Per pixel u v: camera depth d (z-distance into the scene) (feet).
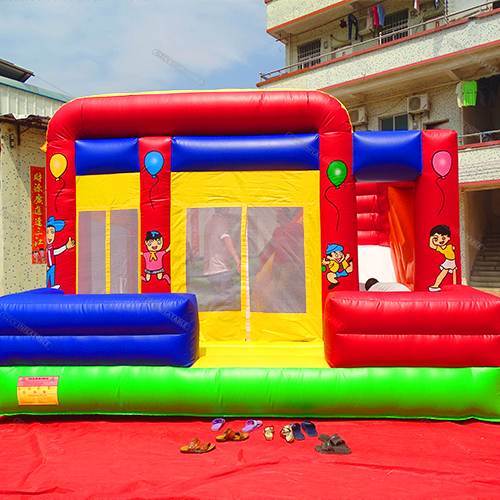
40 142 30.68
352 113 48.44
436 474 8.95
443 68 40.11
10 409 12.44
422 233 15.85
